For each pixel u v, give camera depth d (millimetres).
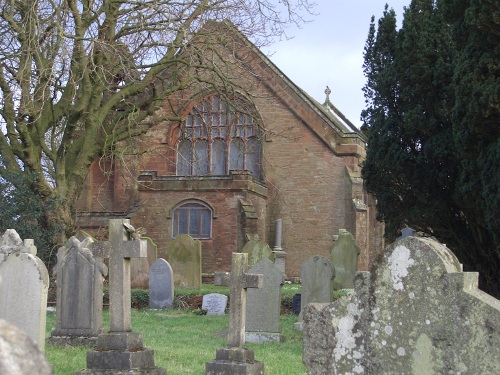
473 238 23078
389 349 6750
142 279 27969
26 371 2648
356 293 6988
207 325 20266
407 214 24406
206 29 28016
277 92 41531
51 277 24625
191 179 37719
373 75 26375
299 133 41312
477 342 6285
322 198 40688
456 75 18828
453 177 22953
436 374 6473
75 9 24828
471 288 6469
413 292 6645
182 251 28312
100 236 35812
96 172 41812
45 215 26453
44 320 11008
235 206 37250
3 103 26422
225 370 11516
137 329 18875
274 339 17219
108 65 26641
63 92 27656
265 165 41500
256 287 11797
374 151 25016
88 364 11289
